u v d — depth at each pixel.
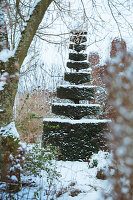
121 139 2.88
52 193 4.19
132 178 2.82
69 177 5.68
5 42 4.42
